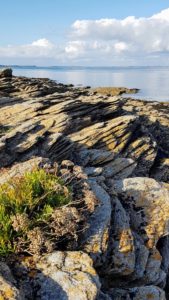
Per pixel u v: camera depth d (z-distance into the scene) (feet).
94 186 40.22
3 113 73.77
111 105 86.79
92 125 72.84
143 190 42.78
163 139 95.04
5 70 180.55
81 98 93.81
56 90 145.79
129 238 35.45
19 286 26.40
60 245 31.89
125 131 70.64
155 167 72.69
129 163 60.13
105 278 33.86
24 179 34.91
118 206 38.88
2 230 29.91
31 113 72.18
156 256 37.32
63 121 67.31
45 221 31.17
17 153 54.85
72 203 34.01
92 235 33.58
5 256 29.01
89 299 25.89
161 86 455.22
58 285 26.76
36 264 28.55
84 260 28.96
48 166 39.06
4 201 32.50
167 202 41.68
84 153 60.39
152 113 114.42
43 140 58.59
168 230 39.88
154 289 32.68
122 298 31.71
